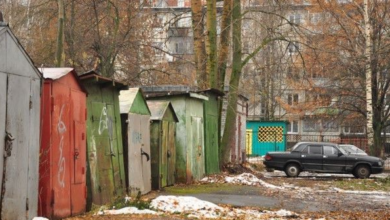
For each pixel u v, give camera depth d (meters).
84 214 11.93
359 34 41.44
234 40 27.28
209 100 25.48
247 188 20.20
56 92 10.84
